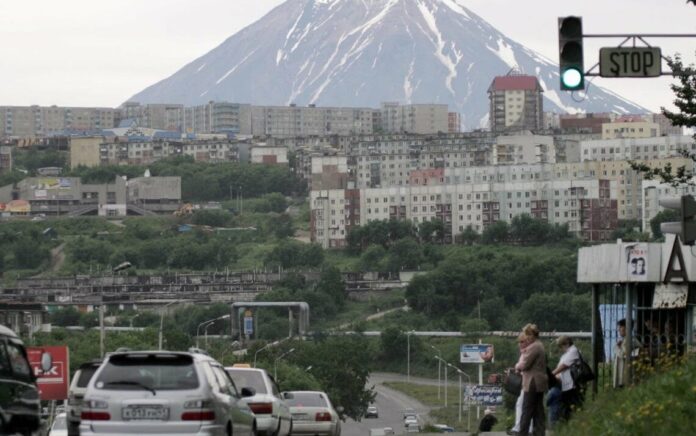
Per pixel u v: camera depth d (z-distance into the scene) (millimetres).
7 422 59156
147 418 60000
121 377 60688
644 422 57438
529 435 70188
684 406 57469
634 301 76938
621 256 75250
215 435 60625
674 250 74375
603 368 80125
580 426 64312
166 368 61031
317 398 103312
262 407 81188
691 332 75562
